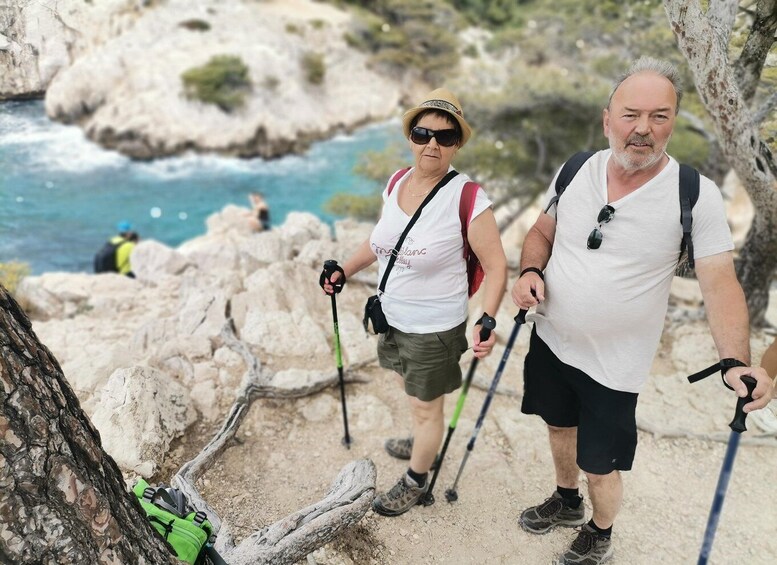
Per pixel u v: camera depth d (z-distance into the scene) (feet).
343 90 102.01
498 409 10.96
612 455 6.65
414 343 7.28
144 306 15.21
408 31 110.83
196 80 80.38
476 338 6.62
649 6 18.49
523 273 6.70
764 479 9.62
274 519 8.33
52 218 46.68
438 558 7.92
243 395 10.20
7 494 3.89
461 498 8.91
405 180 7.16
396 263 7.06
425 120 6.49
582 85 42.01
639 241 5.87
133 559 4.76
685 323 13.83
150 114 75.56
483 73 54.29
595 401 6.62
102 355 10.74
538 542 8.25
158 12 85.61
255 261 15.43
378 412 10.47
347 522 7.59
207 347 11.59
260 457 9.50
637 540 8.41
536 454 9.91
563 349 6.75
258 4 104.01
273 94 89.56
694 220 5.64
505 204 48.39
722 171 20.45
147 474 8.52
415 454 8.17
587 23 33.53
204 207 64.75
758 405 5.14
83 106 66.85
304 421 10.34
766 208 11.39
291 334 12.14
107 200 60.59
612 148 5.79
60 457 4.15
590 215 6.14
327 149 90.27
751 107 10.79
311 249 15.61
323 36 106.11
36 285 16.16
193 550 5.76
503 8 126.52
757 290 12.98
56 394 4.25
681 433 10.45
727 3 8.67
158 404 9.30
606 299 6.12
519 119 44.73
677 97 5.56
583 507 8.36
